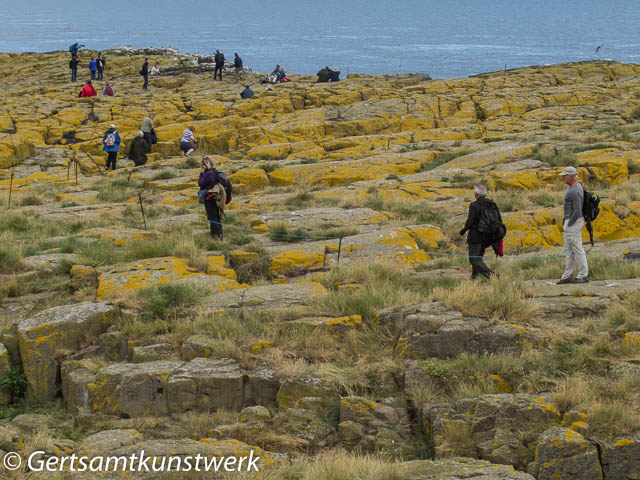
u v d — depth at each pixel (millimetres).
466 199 22781
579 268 13828
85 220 21375
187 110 51125
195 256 16656
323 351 11555
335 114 47438
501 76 64188
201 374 10812
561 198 22203
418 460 8352
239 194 27859
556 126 40875
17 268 15906
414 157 31047
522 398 9016
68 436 10258
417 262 17156
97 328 12695
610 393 8977
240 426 9609
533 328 10992
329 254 17484
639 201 20578
